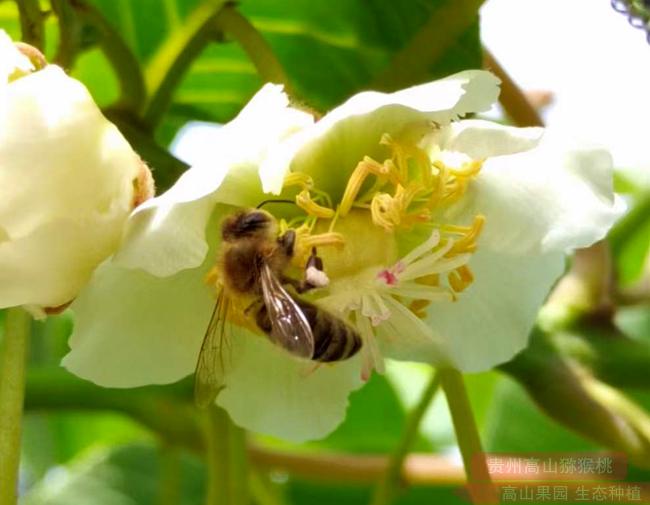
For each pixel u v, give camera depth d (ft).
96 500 0.92
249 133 0.66
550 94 0.84
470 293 0.72
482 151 0.67
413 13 0.76
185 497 0.92
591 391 0.75
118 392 0.82
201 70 0.80
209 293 0.70
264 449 0.86
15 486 0.65
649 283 0.78
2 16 0.76
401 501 0.91
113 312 0.68
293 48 0.78
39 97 0.64
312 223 0.70
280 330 0.67
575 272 0.77
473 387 0.96
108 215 0.65
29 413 0.82
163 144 0.83
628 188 0.92
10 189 0.64
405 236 0.70
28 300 0.65
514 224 0.70
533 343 0.75
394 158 0.69
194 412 0.83
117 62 0.74
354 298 0.69
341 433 0.96
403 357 0.72
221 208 0.70
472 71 0.67
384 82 0.73
